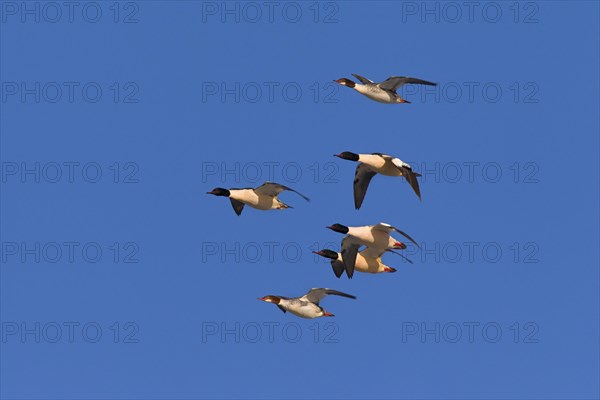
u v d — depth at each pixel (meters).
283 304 63.12
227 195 64.81
